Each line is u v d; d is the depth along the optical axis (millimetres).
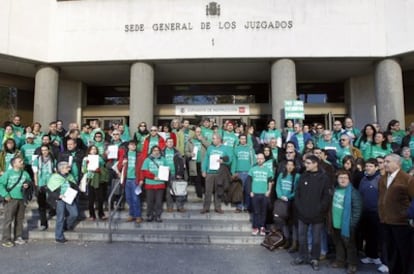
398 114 10781
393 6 10766
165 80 14172
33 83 13898
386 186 4586
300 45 11078
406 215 4367
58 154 7848
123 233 6859
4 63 11688
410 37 10367
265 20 11180
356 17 11039
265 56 11102
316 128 9375
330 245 5961
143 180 7430
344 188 5148
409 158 6668
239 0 11266
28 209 8102
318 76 13523
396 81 10883
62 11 11742
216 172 7777
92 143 8375
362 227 5508
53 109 11836
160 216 7391
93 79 14156
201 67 12211
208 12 11273
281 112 11023
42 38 11594
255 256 5773
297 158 6309
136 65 11500
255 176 6871
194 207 8234
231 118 14180
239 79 14016
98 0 11609
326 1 11133
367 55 10922
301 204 5270
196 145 8742
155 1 11438
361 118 13383
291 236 6262
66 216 7074
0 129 9117
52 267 5152
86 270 5020
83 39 11586
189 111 14320
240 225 7141
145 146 7688
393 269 4523
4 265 5262
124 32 11477
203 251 6070
